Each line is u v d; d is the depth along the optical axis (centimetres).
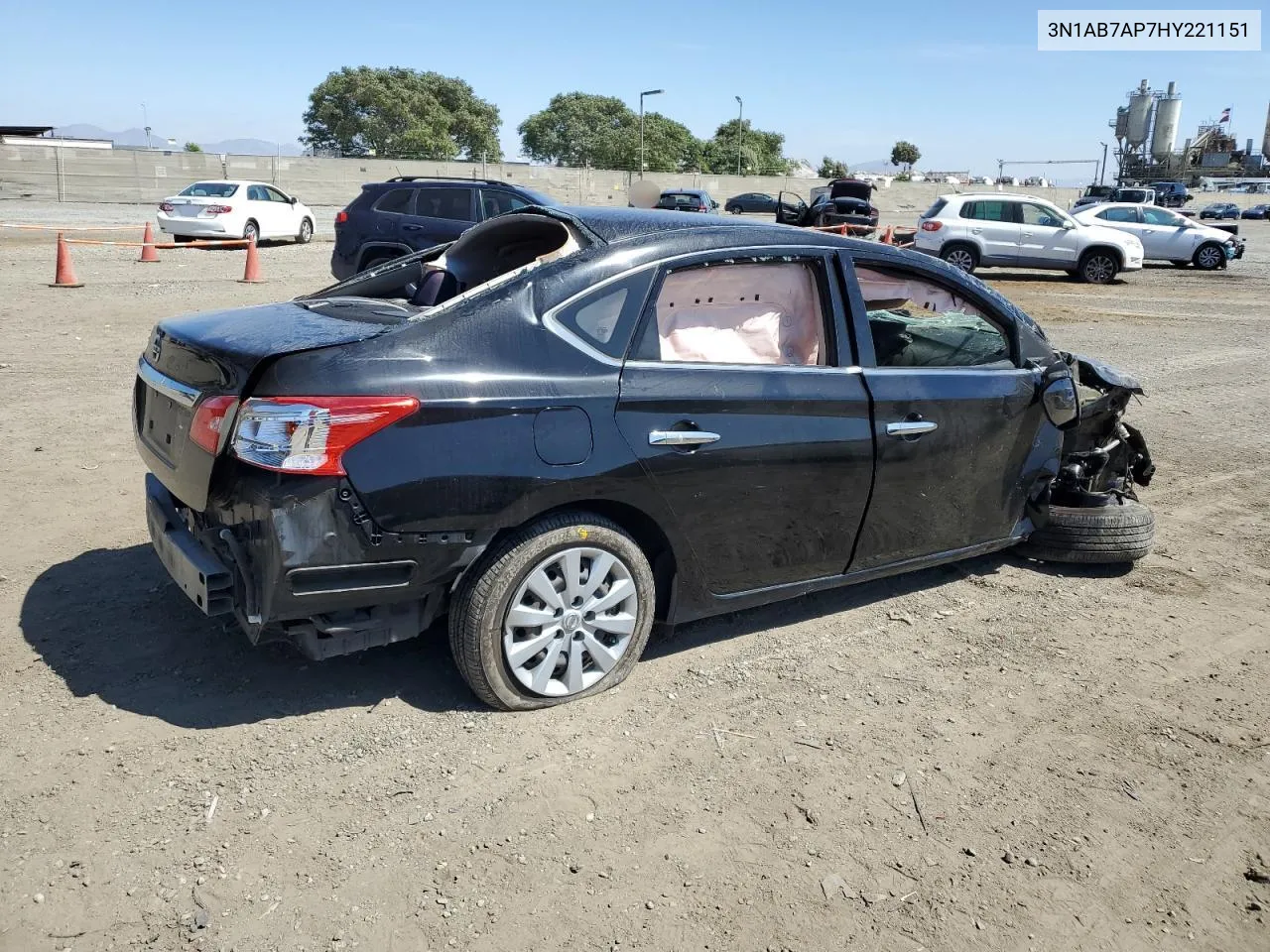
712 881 272
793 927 258
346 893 260
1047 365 472
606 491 333
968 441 432
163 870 264
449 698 353
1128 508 506
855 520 403
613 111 10556
